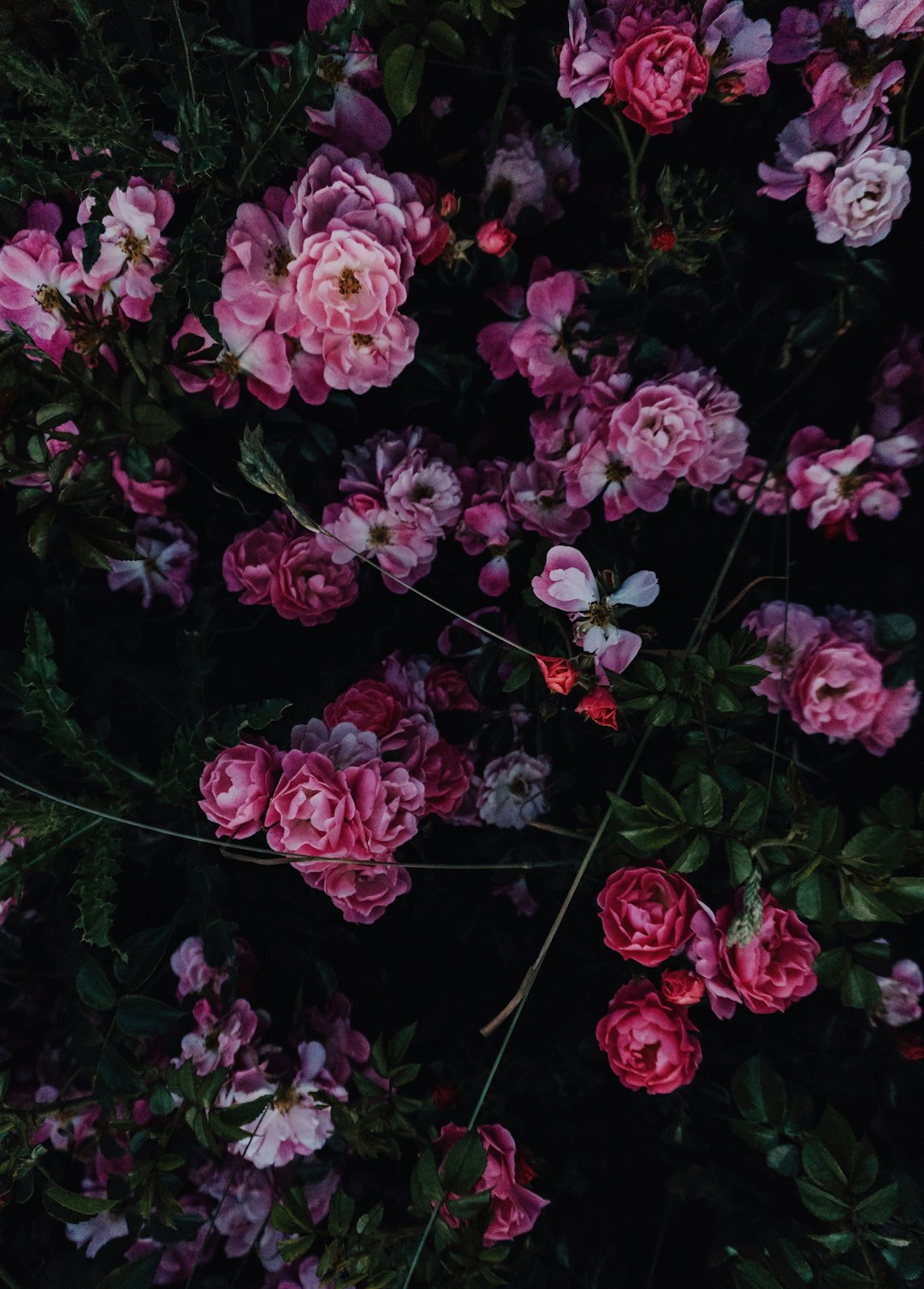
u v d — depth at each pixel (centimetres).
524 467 58
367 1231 50
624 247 56
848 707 58
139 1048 58
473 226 54
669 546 61
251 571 57
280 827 52
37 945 61
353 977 61
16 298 52
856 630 60
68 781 58
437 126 54
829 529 60
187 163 49
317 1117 58
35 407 52
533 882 62
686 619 61
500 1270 56
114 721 59
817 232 53
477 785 61
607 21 51
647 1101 60
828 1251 51
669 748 60
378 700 56
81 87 48
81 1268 56
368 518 57
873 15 49
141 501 58
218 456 58
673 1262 59
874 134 51
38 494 51
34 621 51
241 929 60
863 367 57
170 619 60
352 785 53
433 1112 58
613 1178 60
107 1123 52
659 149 54
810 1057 59
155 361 51
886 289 55
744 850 49
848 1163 49
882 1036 59
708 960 50
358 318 51
